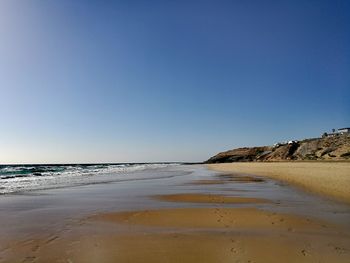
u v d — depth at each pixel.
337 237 10.92
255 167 78.38
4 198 21.94
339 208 16.83
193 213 15.55
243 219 14.06
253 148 191.88
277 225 12.87
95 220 14.08
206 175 53.03
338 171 40.06
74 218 14.55
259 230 12.02
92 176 51.28
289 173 44.97
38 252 9.40
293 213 15.38
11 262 8.57
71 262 8.52
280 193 24.08
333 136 124.12
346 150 99.38
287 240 10.52
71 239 10.83
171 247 9.79
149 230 12.12
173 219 14.20
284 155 132.62
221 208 17.02
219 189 28.09
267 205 18.05
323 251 9.33
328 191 23.45
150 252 9.32
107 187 30.44
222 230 12.05
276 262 8.42
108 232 11.80
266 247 9.74
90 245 10.08
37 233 11.72
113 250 9.53
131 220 14.04
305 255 8.98
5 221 13.95
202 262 8.45
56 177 48.44
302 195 22.48
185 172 67.31
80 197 22.48
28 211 16.50
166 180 40.69
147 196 22.95
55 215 15.34
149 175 54.38
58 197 22.52
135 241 10.51
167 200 20.69
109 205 18.53
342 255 8.97
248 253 9.17
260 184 32.94
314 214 15.12
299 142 139.75
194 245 9.99
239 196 22.52
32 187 30.36
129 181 38.97
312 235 11.20
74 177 48.31
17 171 76.94
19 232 11.90
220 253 9.20
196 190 27.34
